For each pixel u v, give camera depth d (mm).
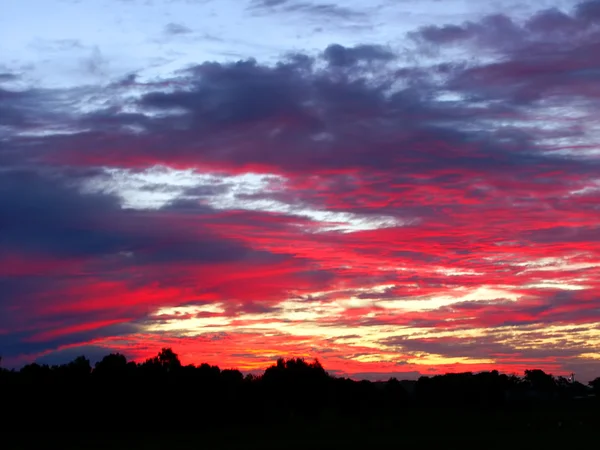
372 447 67375
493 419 96062
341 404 116250
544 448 62594
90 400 93000
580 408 106188
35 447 76438
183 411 96062
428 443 68562
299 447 69812
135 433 89625
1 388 91625
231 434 86188
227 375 107625
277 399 112812
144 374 99375
